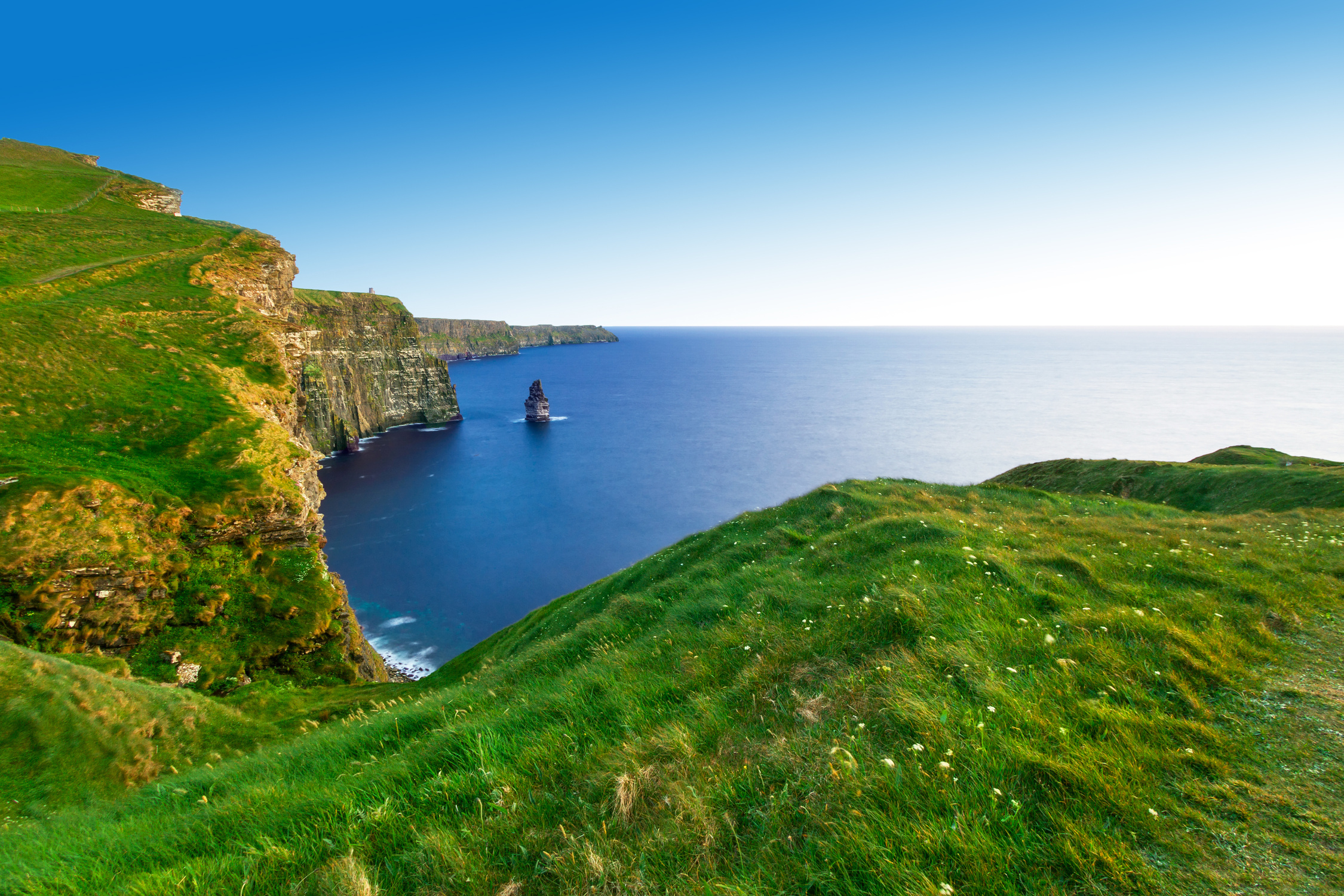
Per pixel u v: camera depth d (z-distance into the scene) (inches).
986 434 6525.6
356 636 1419.8
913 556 476.1
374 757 313.1
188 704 747.4
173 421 1477.6
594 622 609.6
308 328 2367.1
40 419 1331.2
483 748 270.7
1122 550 486.9
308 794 267.9
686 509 4092.0
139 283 2090.3
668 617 546.0
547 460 5457.7
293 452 1560.0
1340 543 510.6
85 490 1122.7
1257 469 1378.0
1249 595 356.8
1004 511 836.0
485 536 3548.2
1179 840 155.2
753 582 565.9
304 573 1314.0
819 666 299.9
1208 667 250.1
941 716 205.6
